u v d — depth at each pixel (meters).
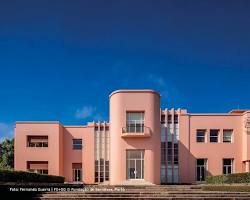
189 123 40.72
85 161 43.97
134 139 33.50
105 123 44.56
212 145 40.28
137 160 33.44
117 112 34.06
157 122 34.25
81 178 43.91
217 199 22.00
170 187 27.44
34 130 43.22
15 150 42.78
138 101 33.94
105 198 22.39
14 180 21.55
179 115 40.91
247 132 39.38
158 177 33.47
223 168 40.12
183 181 39.66
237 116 40.72
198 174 40.03
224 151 40.22
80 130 44.75
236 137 40.38
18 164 42.56
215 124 40.62
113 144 34.03
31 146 43.16
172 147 40.34
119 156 33.31
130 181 32.53
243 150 39.88
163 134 40.62
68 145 44.47
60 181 31.06
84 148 44.28
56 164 42.69
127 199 22.39
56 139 43.12
